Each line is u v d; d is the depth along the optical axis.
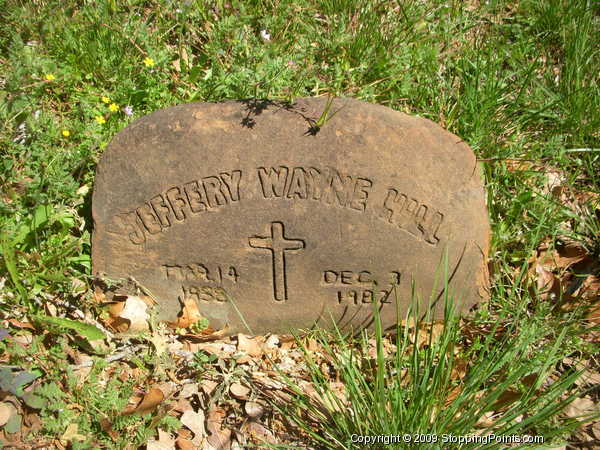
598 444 0.82
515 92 1.17
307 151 0.84
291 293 0.91
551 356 0.80
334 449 0.79
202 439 0.81
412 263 0.89
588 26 1.20
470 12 1.28
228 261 0.89
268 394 0.86
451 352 0.79
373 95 1.11
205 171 0.85
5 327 0.85
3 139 0.99
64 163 0.99
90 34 1.14
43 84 1.05
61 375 0.83
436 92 1.14
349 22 1.22
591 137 1.11
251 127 0.84
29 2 1.16
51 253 0.91
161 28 1.20
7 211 0.94
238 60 1.12
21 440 0.77
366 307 0.92
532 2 1.30
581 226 1.05
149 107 1.09
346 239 0.88
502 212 1.05
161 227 0.88
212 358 0.89
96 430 0.79
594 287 0.98
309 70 1.14
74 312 0.90
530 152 1.08
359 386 0.87
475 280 0.91
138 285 0.91
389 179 0.85
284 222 0.87
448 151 0.86
